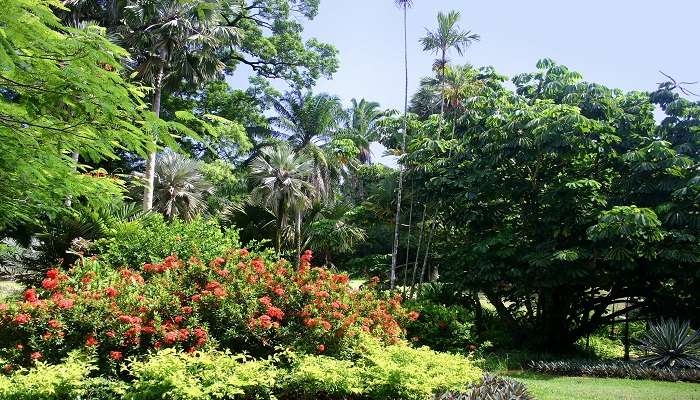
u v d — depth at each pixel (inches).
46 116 145.4
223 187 861.8
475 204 452.1
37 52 123.4
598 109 438.0
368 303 267.1
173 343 189.3
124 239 340.8
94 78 126.3
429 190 477.1
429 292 494.0
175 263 237.1
